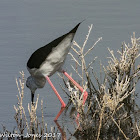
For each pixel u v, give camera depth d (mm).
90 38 15586
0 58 13852
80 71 12812
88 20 17703
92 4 20031
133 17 17906
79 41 15344
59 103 10961
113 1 20469
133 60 11625
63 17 18109
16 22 17594
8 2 20531
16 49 14594
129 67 11438
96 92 11062
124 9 19094
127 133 8852
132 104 10578
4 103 10766
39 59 10461
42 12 18891
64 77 12578
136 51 11656
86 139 8742
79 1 20578
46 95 11484
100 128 8883
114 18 17859
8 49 14648
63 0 20781
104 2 20344
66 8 19422
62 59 10406
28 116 10062
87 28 16750
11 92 11461
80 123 9383
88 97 11156
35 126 9125
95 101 10508
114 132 8984
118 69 11500
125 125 9250
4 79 12266
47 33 16078
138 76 11688
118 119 9250
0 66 13203
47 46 10258
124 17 17953
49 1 20641
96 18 17922
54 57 10312
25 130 9289
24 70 12914
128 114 9953
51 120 9859
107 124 9125
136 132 8805
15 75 12555
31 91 11031
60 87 11953
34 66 10594
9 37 15867
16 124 9633
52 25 17062
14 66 13203
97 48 14562
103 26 16875
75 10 19062
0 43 15266
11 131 9258
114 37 15562
